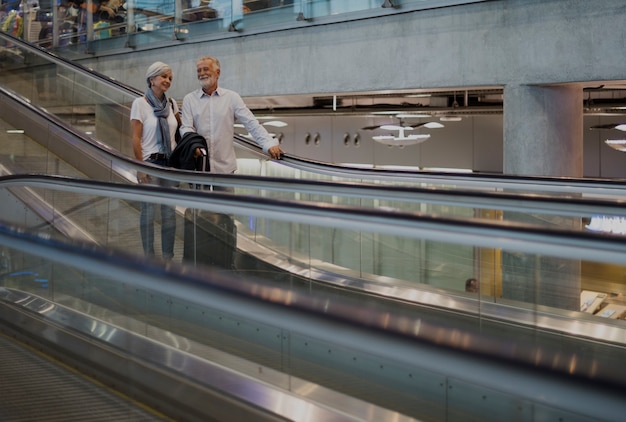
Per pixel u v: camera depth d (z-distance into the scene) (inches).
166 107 271.7
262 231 175.5
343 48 424.2
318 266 170.4
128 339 143.7
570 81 345.7
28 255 175.8
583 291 132.0
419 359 73.2
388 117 602.2
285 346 122.1
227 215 181.2
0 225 171.8
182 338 135.6
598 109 482.6
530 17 355.6
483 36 370.6
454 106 525.3
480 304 145.5
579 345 129.3
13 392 142.4
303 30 442.9
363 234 175.3
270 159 319.0
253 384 123.3
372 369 109.7
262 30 461.7
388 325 77.1
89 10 587.5
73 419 130.0
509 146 367.6
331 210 157.2
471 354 68.4
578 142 370.6
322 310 85.3
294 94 449.7
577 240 122.8
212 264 183.0
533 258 136.2
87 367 152.7
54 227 230.7
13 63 483.5
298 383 119.5
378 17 408.2
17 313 176.7
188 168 264.2
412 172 279.9
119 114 398.3
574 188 241.3
